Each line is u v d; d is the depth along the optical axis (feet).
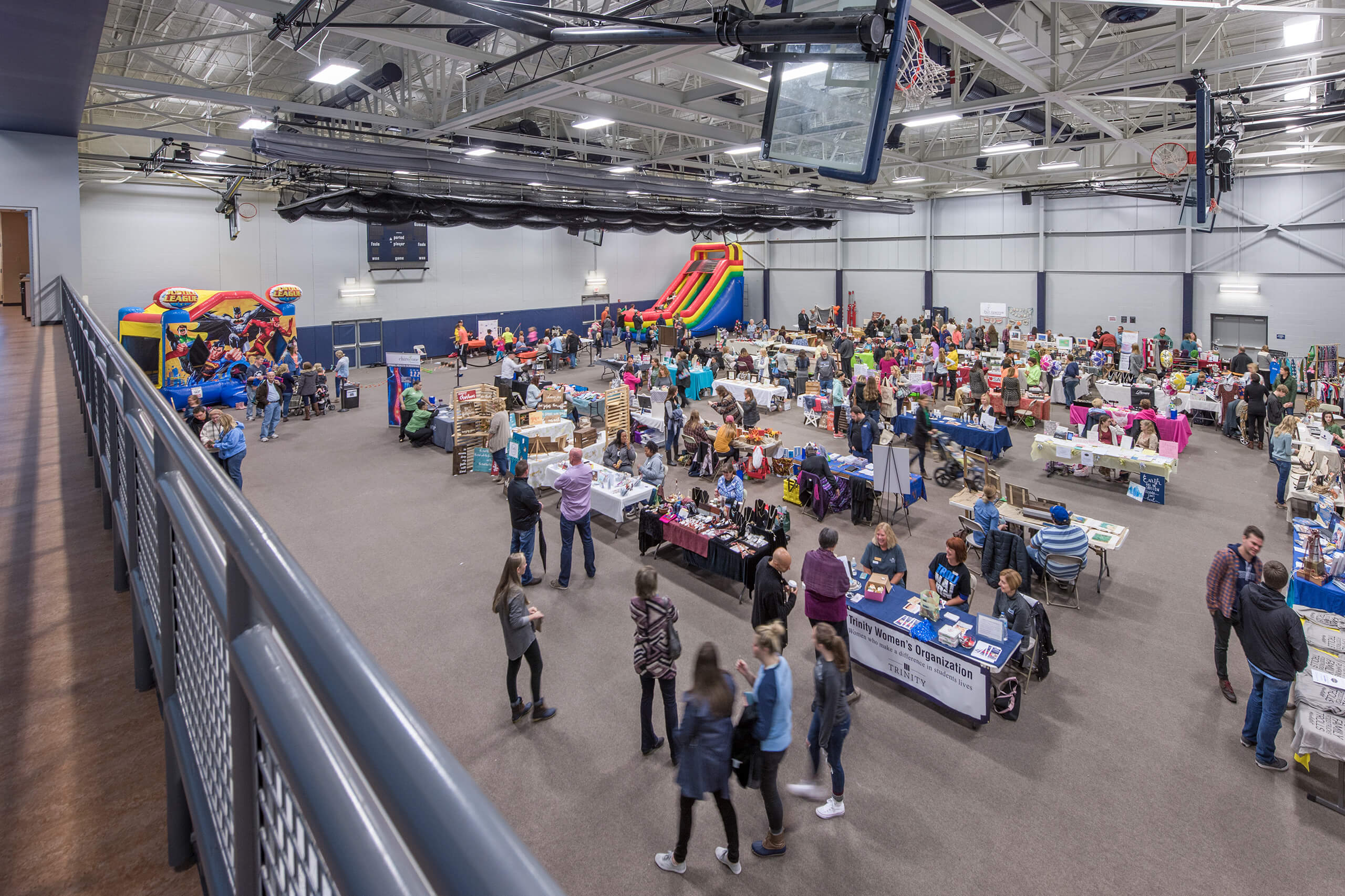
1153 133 50.21
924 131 60.54
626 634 25.02
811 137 15.93
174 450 4.05
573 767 18.66
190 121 49.14
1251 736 19.19
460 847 1.18
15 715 6.10
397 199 53.83
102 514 11.06
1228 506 37.83
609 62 29.53
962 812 17.17
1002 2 32.04
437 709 21.01
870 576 24.31
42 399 20.44
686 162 67.41
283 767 2.07
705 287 114.42
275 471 44.57
